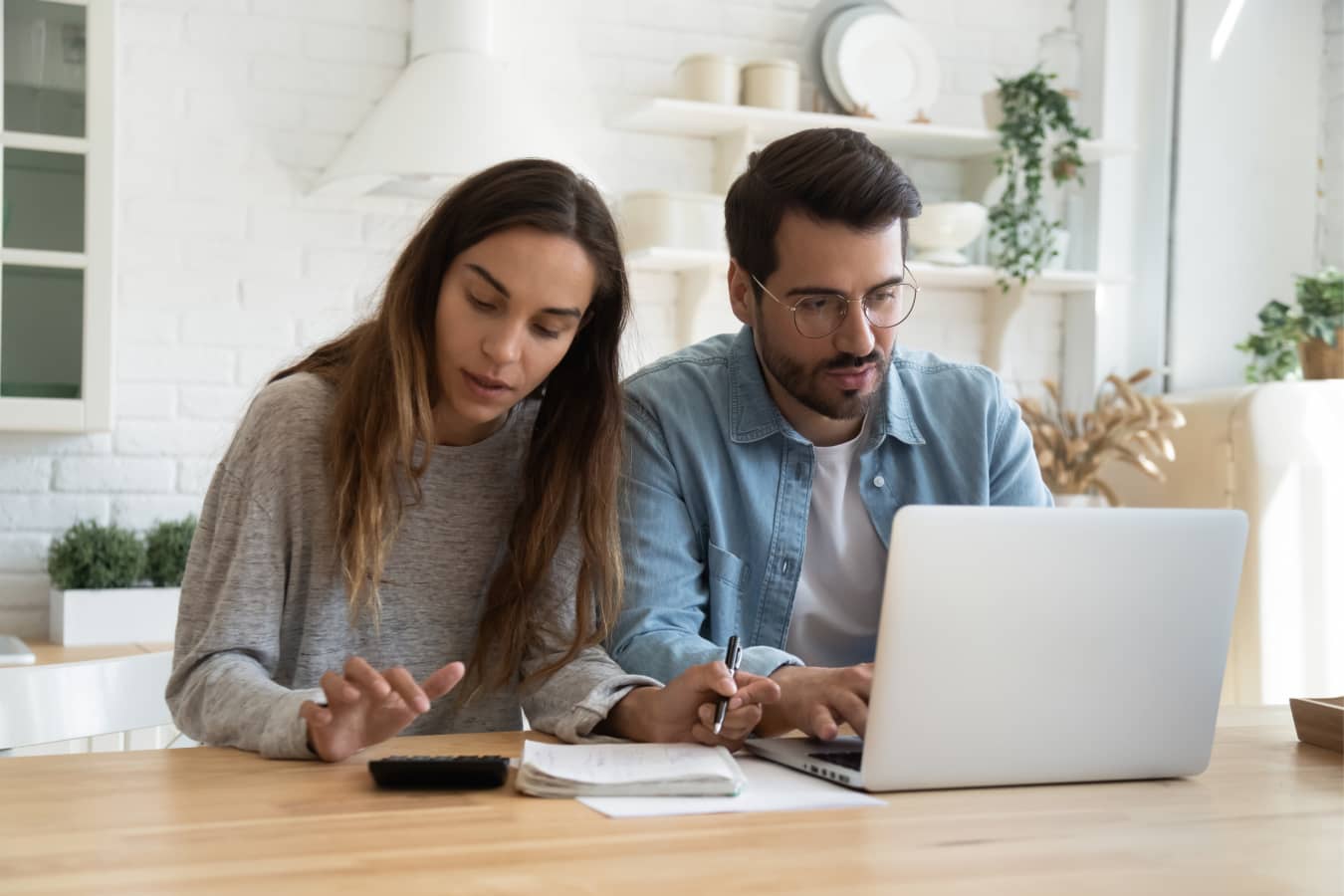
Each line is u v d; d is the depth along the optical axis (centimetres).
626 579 164
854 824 106
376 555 144
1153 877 94
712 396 173
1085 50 412
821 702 130
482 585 158
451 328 141
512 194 139
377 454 143
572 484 156
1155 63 414
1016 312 395
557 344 144
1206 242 417
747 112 352
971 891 89
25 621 315
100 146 292
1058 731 122
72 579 298
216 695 132
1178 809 115
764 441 172
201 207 328
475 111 311
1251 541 345
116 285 321
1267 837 106
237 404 331
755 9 377
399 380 143
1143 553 123
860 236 153
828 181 153
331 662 148
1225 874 95
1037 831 106
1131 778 128
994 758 121
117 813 103
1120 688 124
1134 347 413
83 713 161
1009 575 118
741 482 171
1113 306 409
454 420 154
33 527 316
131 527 323
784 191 155
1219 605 127
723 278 354
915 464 176
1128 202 413
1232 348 420
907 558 114
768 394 172
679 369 177
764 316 161
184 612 145
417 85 317
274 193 333
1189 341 414
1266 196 423
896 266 156
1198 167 416
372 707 123
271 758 126
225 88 329
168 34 325
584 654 152
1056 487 363
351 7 338
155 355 325
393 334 145
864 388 159
